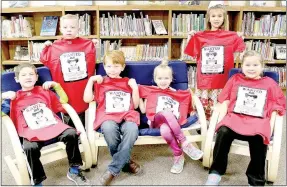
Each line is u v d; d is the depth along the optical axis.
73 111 2.29
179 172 2.31
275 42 4.15
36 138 2.01
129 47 3.94
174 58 4.14
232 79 2.36
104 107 2.32
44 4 4.02
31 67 2.20
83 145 2.19
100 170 2.35
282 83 4.07
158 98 2.39
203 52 2.76
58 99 2.33
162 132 2.18
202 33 2.77
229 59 2.75
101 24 3.80
